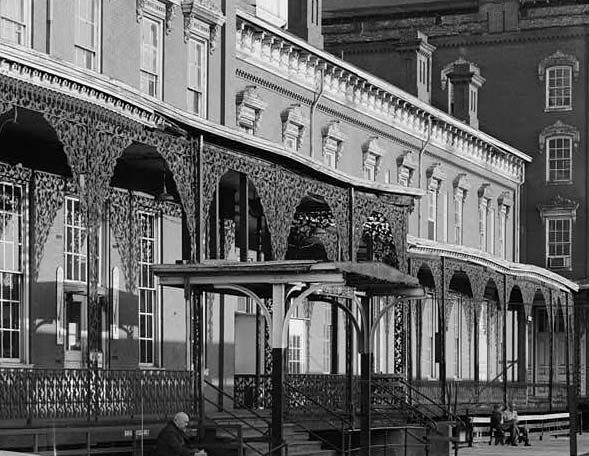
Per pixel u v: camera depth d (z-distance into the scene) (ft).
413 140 200.75
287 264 103.71
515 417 186.80
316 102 167.53
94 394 94.84
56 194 111.86
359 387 143.84
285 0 182.50
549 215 256.32
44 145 106.11
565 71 256.73
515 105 259.19
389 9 261.44
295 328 163.63
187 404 105.60
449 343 214.07
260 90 154.10
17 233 108.17
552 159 257.55
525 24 257.55
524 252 257.75
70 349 114.32
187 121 100.73
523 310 244.22
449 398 168.35
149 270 115.85
